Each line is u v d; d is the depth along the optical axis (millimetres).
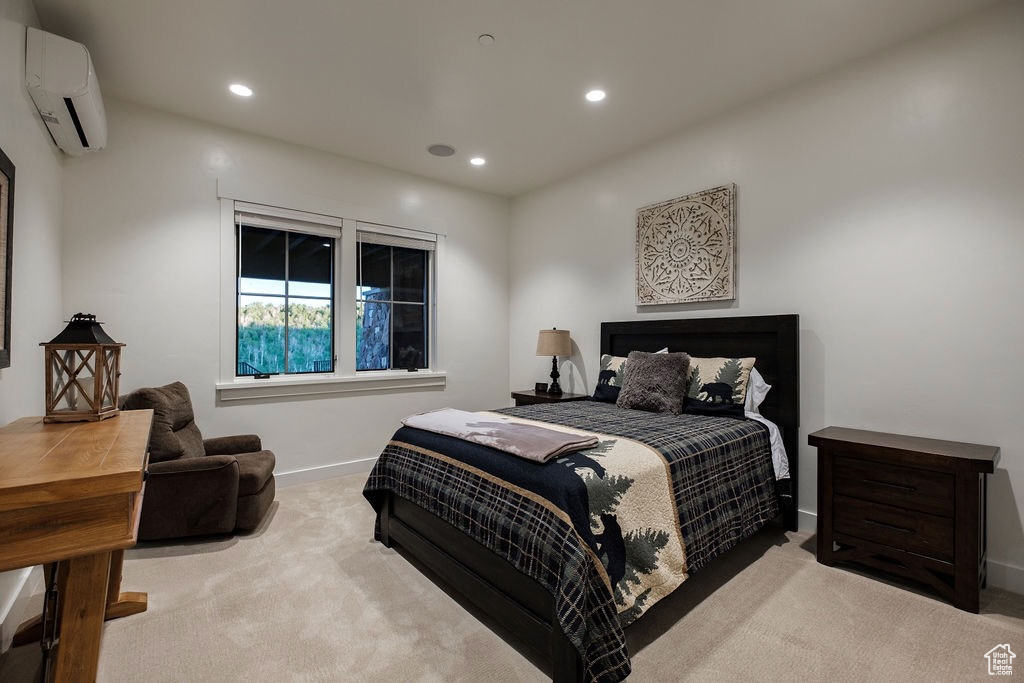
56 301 2576
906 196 2385
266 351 3543
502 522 1679
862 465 2201
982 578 2061
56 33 2246
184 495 2484
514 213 4879
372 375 3957
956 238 2236
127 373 2918
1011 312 2090
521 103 2990
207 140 3203
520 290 4797
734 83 2779
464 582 1900
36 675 1511
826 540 2301
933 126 2301
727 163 3115
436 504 2016
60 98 2111
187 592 2041
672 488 1884
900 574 2090
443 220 4414
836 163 2631
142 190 2969
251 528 2641
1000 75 2115
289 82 2736
